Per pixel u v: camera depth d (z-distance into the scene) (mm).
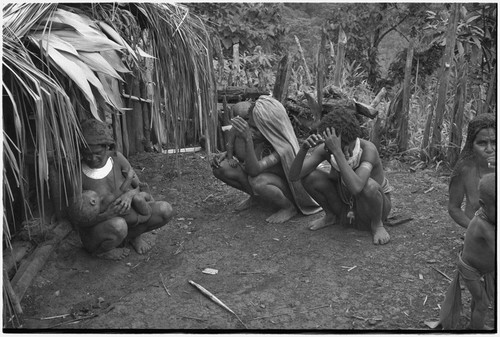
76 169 3350
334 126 3506
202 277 3418
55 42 3146
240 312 3016
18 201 3578
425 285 3258
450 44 4883
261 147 4219
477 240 2650
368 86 7562
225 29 7848
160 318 2955
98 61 3230
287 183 4164
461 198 3371
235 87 5996
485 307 2756
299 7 9977
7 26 3111
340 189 3791
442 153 5109
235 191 4820
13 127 3447
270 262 3566
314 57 8141
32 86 2961
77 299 3168
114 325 2881
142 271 3533
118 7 3980
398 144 5398
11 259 3232
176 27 4129
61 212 3598
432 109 5086
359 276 3352
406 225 3957
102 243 3438
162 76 4145
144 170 5227
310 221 4133
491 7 5230
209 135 4645
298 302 3115
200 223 4207
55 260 3447
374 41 8445
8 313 2938
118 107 3555
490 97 4785
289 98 5840
